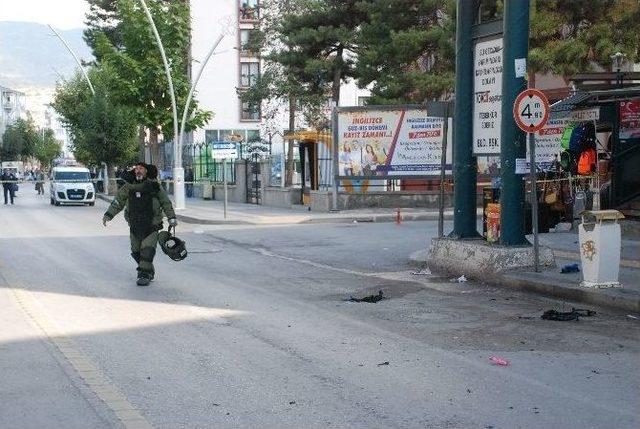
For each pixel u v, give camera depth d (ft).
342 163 92.27
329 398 19.72
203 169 153.28
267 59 132.36
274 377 21.72
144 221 39.96
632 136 57.06
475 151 44.16
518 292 37.52
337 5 121.90
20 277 42.65
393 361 23.59
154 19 116.78
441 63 108.88
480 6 44.24
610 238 34.24
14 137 412.57
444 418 18.13
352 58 129.29
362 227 77.15
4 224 85.56
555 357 24.14
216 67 215.10
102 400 19.47
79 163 208.03
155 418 18.07
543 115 37.55
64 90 196.54
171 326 28.96
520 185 40.81
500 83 42.14
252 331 28.09
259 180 119.75
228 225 84.79
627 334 27.58
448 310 32.68
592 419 18.07
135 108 119.14
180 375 21.91
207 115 123.34
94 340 26.45
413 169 90.94
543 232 59.88
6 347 25.27
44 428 17.37
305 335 27.40
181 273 45.11
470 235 44.80
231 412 18.56
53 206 129.59
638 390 20.48
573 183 60.64
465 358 23.99
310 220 85.40
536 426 17.57
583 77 56.08
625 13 76.84
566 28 81.82
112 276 43.27
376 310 32.68
